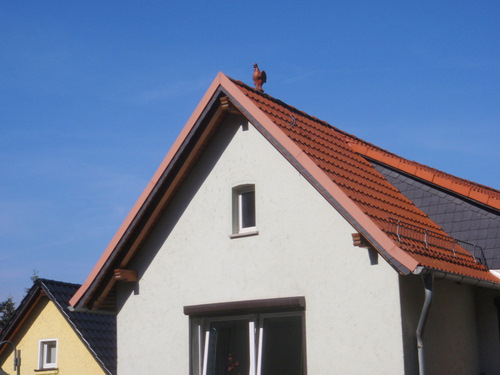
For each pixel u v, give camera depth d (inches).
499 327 565.6
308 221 527.8
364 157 635.5
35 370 928.9
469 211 586.2
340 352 496.4
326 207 522.0
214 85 563.8
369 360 485.4
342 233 511.8
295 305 517.0
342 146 621.6
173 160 573.9
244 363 543.2
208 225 574.9
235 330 554.6
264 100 581.0
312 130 598.5
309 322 512.7
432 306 510.9
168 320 580.7
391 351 478.9
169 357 575.5
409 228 511.5
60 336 925.2
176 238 588.7
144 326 591.2
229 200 568.1
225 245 563.5
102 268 592.4
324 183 505.0
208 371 559.5
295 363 518.6
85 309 607.8
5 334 949.2
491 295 572.1
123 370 592.7
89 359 900.6
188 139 569.9
